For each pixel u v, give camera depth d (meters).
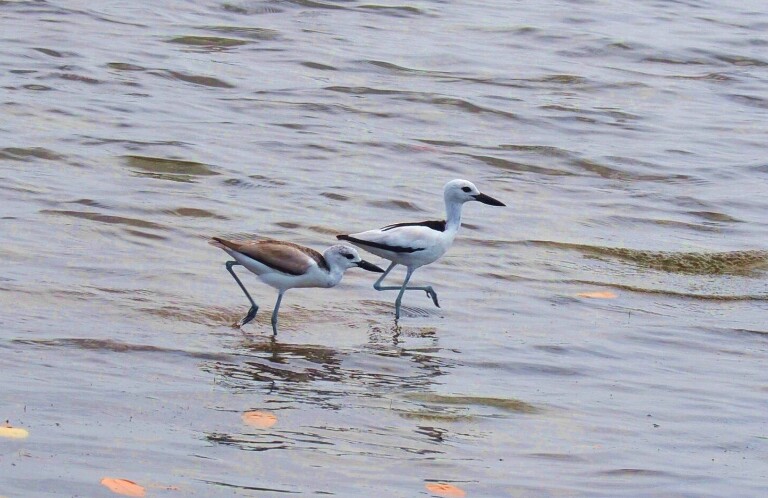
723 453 11.23
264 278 13.61
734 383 13.10
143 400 11.39
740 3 38.25
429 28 32.56
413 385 12.48
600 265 17.33
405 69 28.39
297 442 10.78
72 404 11.10
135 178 19.31
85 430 10.57
